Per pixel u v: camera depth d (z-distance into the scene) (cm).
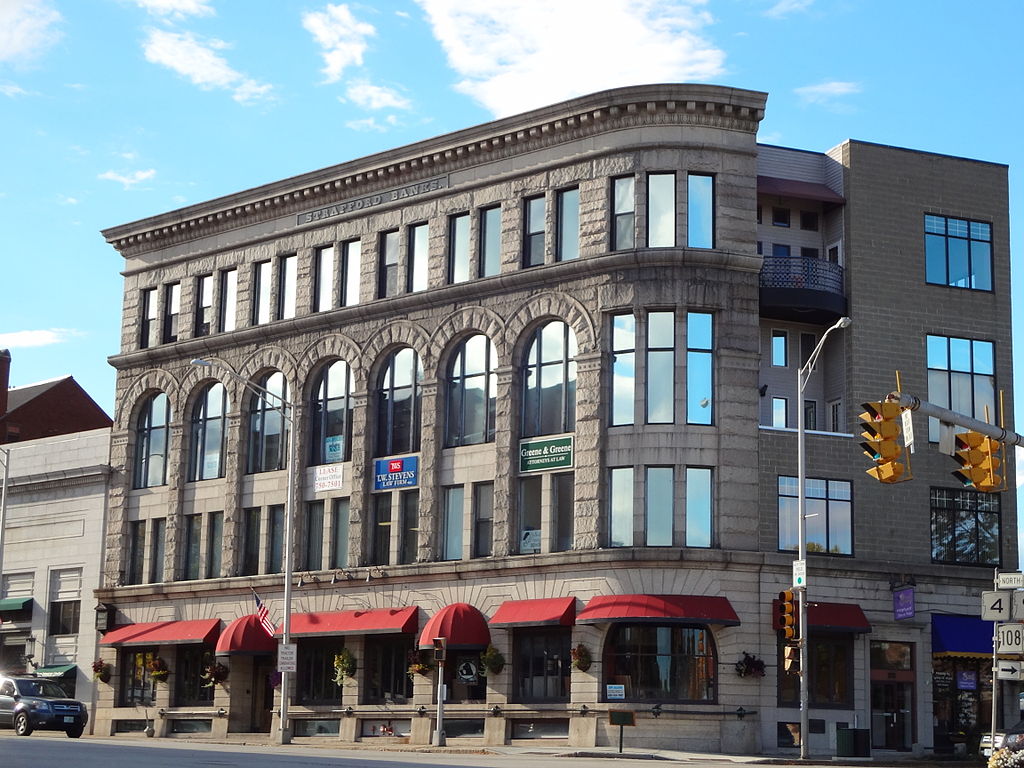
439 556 5341
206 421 6306
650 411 4888
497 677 5034
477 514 5269
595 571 4841
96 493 6650
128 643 6194
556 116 5156
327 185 5900
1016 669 2775
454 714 5116
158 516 6391
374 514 5606
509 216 5316
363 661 5475
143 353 6531
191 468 6328
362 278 5769
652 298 4912
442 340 5444
